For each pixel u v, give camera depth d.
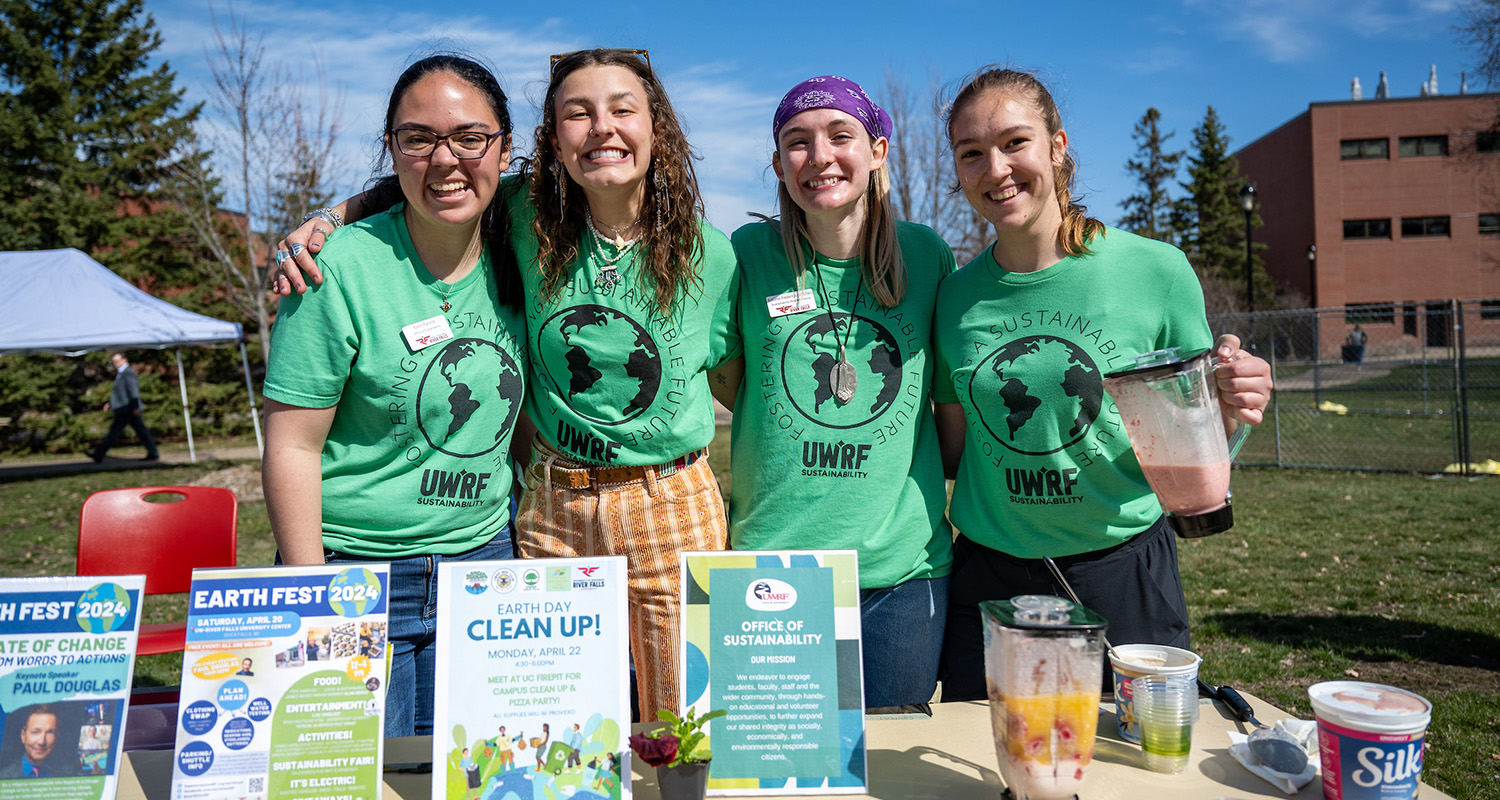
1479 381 20.53
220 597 1.40
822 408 2.11
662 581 2.10
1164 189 43.94
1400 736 1.29
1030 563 2.12
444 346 1.96
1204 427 1.58
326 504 2.01
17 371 17.81
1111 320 2.01
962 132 1.96
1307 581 5.94
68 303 12.03
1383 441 12.86
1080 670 1.31
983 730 1.68
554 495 2.12
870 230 2.13
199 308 20.02
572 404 2.08
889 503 2.13
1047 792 1.33
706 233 2.12
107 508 3.50
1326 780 1.36
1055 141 2.02
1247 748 1.52
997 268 2.10
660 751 1.33
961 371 2.11
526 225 2.07
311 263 1.85
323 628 1.41
